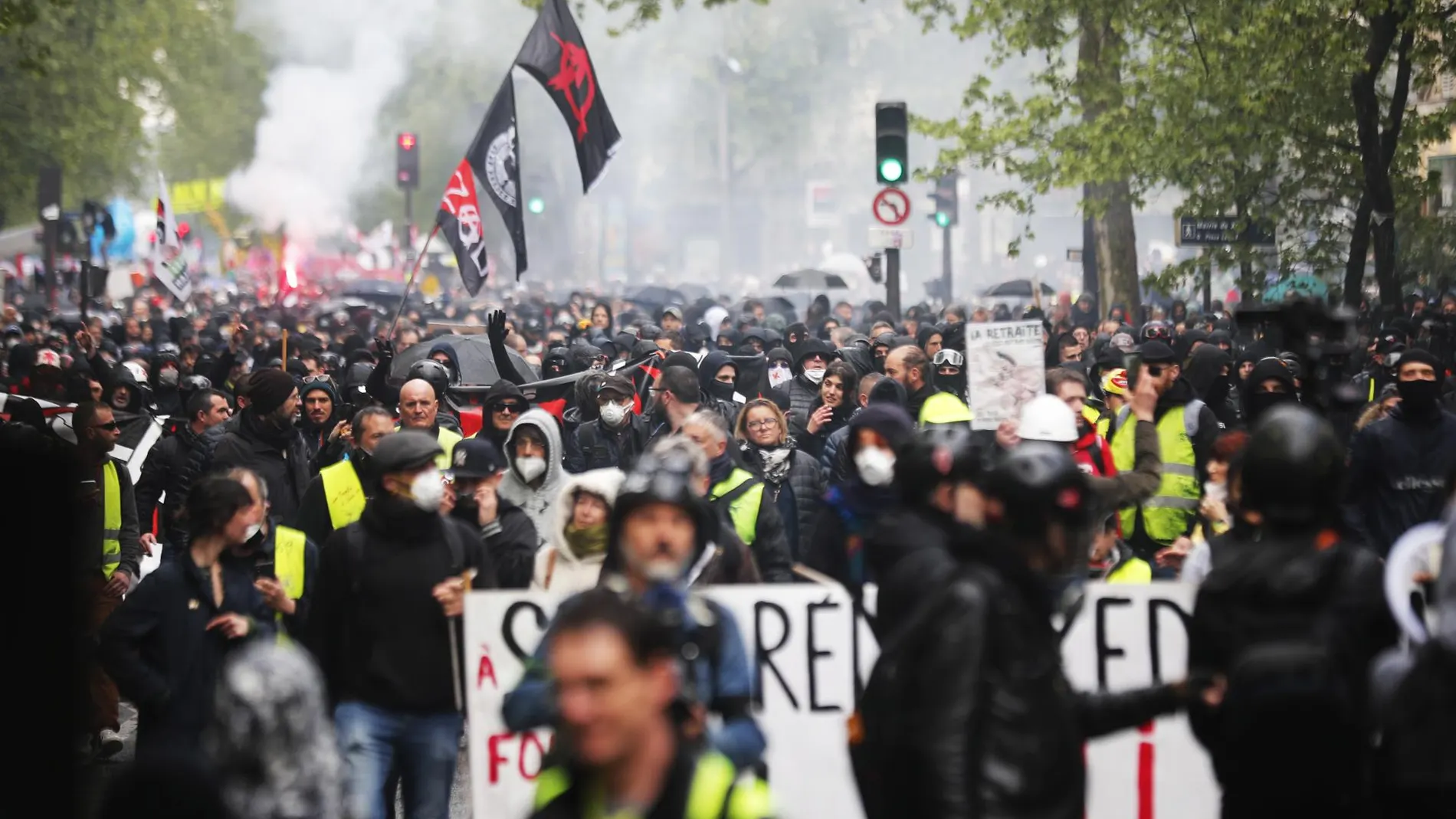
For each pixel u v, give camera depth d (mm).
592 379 36969
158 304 129125
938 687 13086
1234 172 64062
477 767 19812
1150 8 66125
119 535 30938
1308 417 14148
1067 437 24641
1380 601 13922
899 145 52406
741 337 63844
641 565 15688
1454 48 60250
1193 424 28672
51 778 13211
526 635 19891
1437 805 13398
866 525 22469
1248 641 13852
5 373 74688
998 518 13719
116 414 39625
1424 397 27094
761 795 10625
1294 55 60125
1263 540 14305
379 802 20031
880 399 33188
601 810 10414
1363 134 59406
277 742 12336
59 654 13188
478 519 23781
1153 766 18984
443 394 31984
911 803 13461
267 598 20953
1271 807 13680
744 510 25094
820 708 19547
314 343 67750
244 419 31406
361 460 26688
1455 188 102750
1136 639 19594
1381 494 27578
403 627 20172
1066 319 83938
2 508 13164
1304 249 65625
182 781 11781
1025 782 13062
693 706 11477
